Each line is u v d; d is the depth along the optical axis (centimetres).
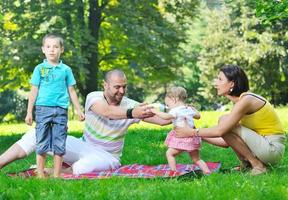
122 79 845
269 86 4738
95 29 3338
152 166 930
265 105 803
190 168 912
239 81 808
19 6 3106
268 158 793
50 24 3077
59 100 808
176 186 641
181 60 3556
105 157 880
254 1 1602
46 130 803
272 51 4600
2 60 3006
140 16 3303
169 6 3494
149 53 3353
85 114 889
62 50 824
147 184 680
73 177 805
